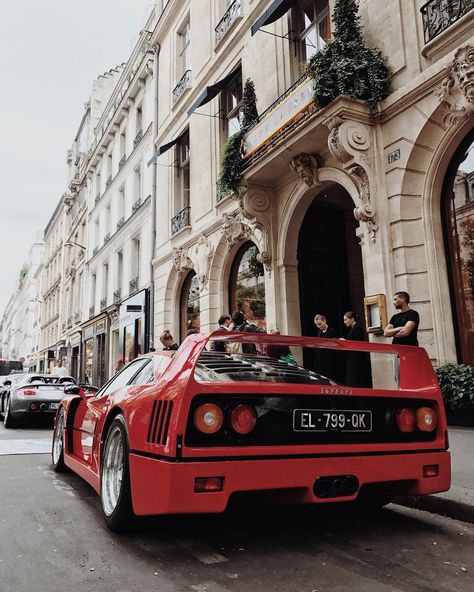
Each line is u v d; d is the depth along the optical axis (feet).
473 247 23.44
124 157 77.15
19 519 12.03
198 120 50.14
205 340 9.56
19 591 7.95
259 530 11.19
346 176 28.53
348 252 38.32
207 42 49.73
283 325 34.45
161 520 10.90
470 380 21.39
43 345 156.35
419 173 25.17
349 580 8.37
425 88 24.09
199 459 8.64
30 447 24.67
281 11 32.45
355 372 17.48
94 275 95.45
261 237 36.68
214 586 8.11
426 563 9.18
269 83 37.68
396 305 20.77
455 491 12.63
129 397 11.14
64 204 132.67
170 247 55.01
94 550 9.80
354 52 26.40
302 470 9.19
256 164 33.09
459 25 22.53
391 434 10.53
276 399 9.55
